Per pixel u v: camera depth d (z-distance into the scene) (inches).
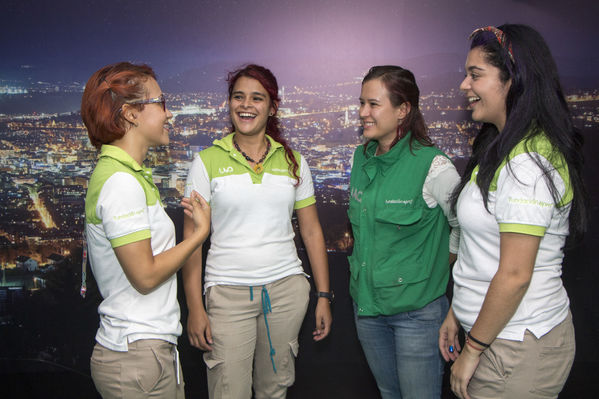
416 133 65.9
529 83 45.4
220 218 69.3
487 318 45.6
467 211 49.8
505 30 47.4
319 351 93.1
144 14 88.7
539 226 42.9
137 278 46.9
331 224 91.9
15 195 87.6
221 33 89.7
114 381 49.3
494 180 46.8
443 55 89.9
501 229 44.8
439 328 66.3
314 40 89.9
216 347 68.6
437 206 64.6
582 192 46.8
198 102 90.0
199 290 70.5
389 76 63.6
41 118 87.4
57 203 88.7
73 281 89.7
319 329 78.4
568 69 88.3
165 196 89.7
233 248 68.6
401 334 66.6
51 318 89.7
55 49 87.1
